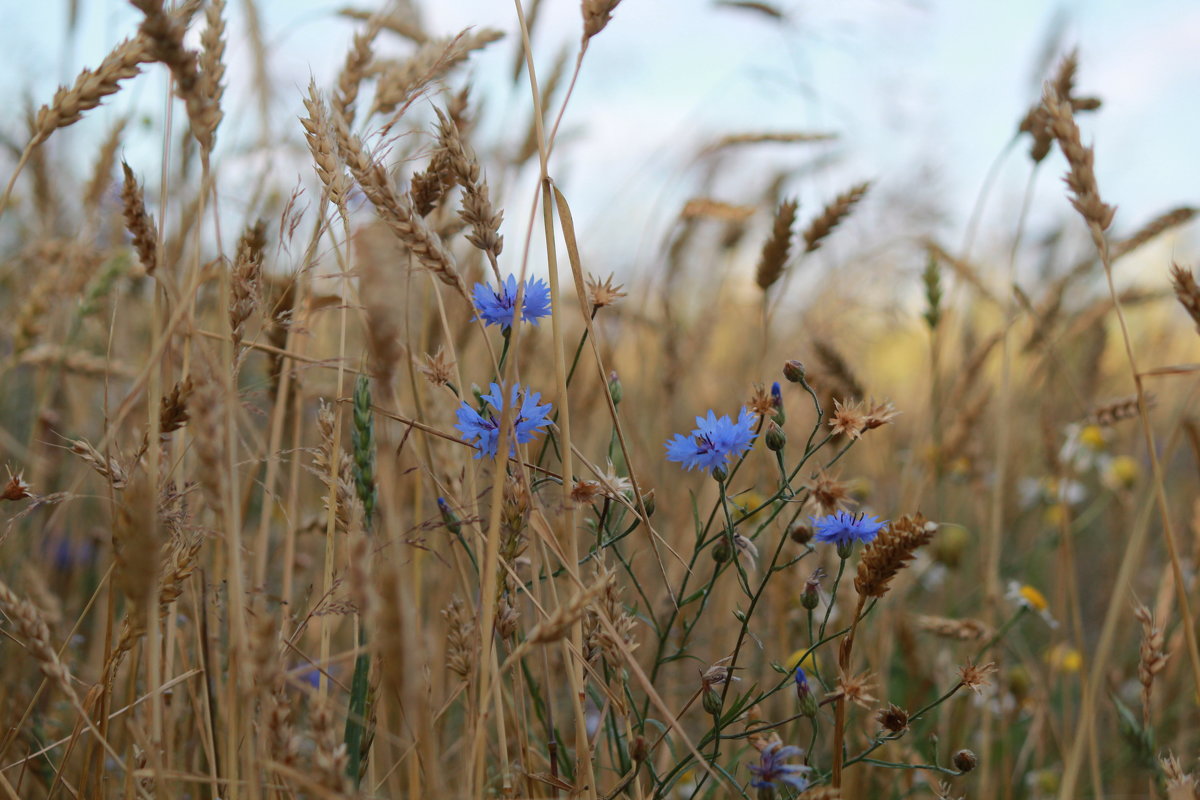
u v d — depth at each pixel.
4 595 0.75
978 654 1.08
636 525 0.84
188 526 0.81
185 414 0.82
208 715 0.82
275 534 1.12
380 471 0.71
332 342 1.07
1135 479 1.39
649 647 1.06
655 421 1.37
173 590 0.80
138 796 0.83
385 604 0.68
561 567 0.91
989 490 1.36
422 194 0.84
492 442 0.82
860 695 0.80
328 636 0.84
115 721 0.93
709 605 1.16
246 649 0.75
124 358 1.26
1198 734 1.15
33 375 1.41
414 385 0.89
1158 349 1.86
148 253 0.80
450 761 0.97
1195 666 0.88
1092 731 0.94
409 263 0.81
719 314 1.64
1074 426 1.26
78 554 1.13
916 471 1.23
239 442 0.90
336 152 0.82
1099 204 0.87
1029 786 1.10
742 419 0.84
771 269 1.06
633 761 0.84
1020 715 1.13
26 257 1.26
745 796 0.82
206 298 0.98
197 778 0.79
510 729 0.92
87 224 1.16
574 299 1.28
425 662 0.79
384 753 0.91
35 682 1.02
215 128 0.79
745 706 0.84
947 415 1.26
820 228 1.06
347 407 0.91
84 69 0.81
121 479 0.83
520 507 0.81
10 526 0.86
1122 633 1.28
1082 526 1.42
